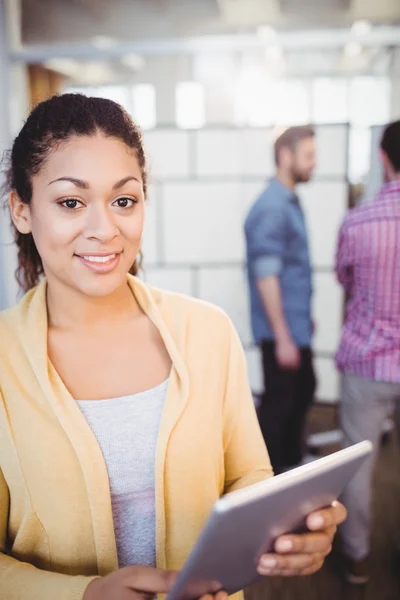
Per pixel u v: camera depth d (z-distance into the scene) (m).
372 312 1.68
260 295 2.24
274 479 0.54
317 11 4.52
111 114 0.65
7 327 0.70
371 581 1.86
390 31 2.93
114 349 0.71
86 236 0.62
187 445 0.69
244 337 3.44
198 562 0.52
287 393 2.37
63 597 0.61
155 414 0.69
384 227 1.61
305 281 2.34
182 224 3.38
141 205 0.66
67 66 4.46
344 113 4.26
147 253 3.42
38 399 0.66
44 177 0.62
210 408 0.72
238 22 4.70
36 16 4.06
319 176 3.27
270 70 4.44
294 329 2.36
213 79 4.68
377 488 2.47
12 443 0.66
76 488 0.66
